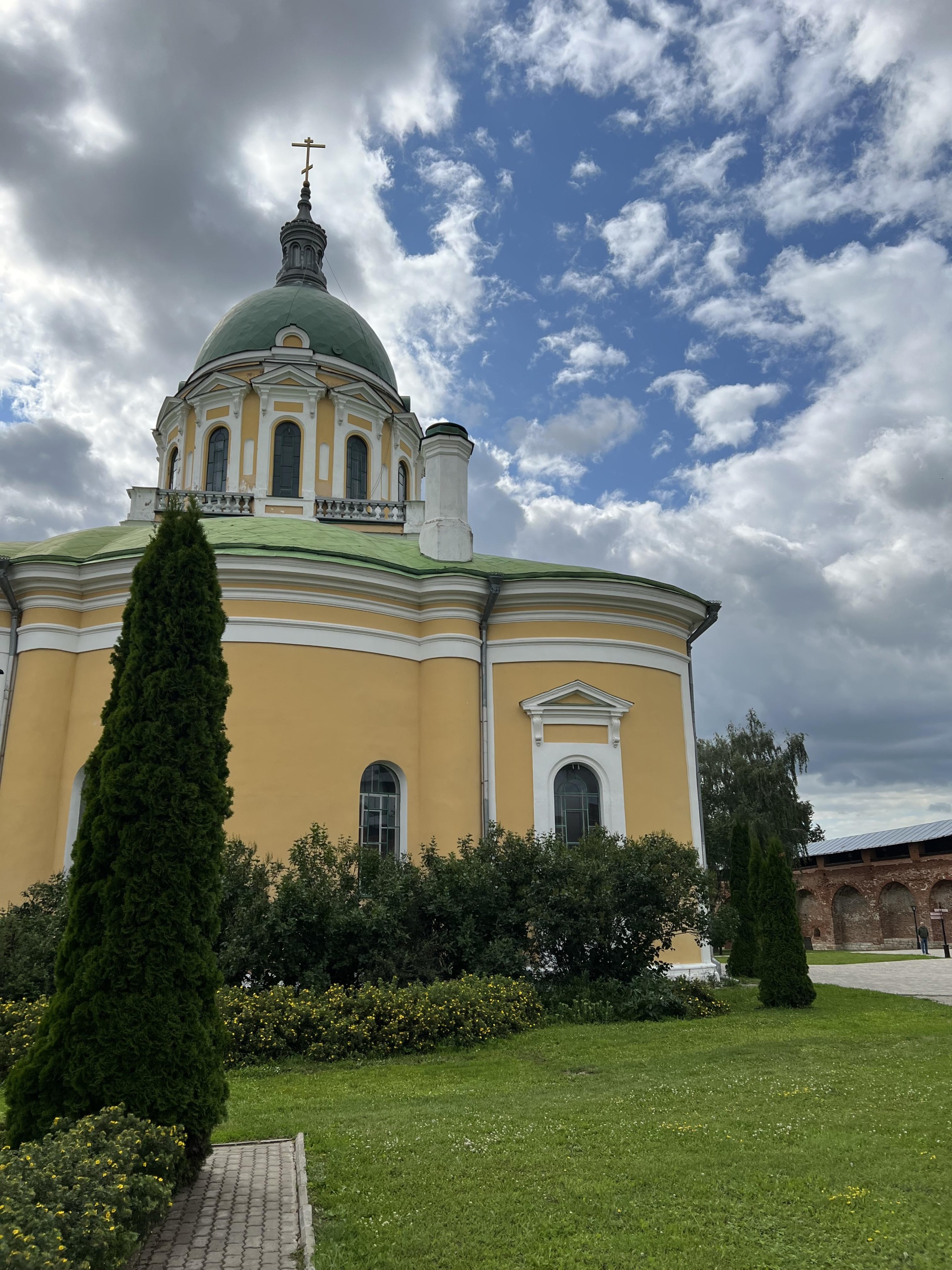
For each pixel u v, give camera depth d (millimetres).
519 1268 5086
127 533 20594
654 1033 12273
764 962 15570
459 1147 7055
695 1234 5438
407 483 28578
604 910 14000
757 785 45156
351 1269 5082
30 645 16719
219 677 7660
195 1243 5465
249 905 12703
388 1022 11516
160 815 6949
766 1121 7637
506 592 18203
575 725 18031
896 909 41844
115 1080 6250
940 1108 7973
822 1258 5090
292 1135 7684
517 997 12742
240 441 25984
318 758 16219
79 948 6719
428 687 17625
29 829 15805
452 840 16625
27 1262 3865
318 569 16781
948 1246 5219
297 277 32062
